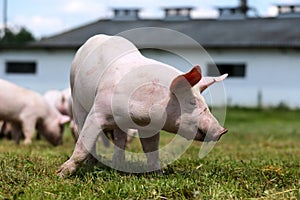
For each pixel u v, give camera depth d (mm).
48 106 12500
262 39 31281
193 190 5074
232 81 31531
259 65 31125
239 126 20297
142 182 5383
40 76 34188
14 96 12023
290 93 30672
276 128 19219
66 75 33781
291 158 8727
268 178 5910
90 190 5098
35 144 12117
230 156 8750
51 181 5453
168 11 36844
